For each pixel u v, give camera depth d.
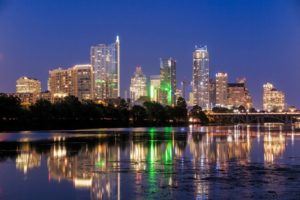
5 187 47.66
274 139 148.88
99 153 90.12
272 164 68.75
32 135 177.25
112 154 88.06
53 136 167.62
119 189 46.06
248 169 62.19
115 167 65.56
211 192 43.91
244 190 44.94
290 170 60.75
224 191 44.41
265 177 53.88
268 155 85.19
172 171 60.34
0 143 121.94
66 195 43.28
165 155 85.88
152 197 41.78
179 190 45.12
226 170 61.09
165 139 147.25
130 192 44.34
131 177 54.53
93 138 152.38
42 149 100.25
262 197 41.38
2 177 55.00
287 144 119.62
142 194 43.28
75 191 45.28
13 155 85.19
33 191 45.41
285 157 80.88
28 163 71.00
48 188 47.03
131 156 83.56
